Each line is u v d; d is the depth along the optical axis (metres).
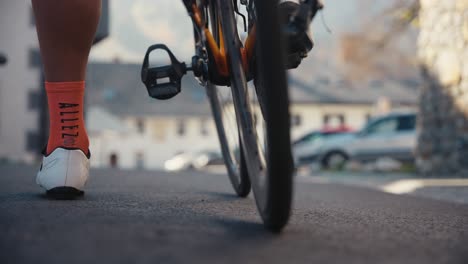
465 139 8.90
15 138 38.78
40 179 2.53
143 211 2.20
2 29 38.44
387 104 46.53
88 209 2.19
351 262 1.43
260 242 1.61
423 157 9.70
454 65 9.00
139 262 1.32
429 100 9.54
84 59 2.49
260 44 1.58
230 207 2.50
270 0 1.58
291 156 1.59
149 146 55.72
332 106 57.50
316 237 1.74
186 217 2.06
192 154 49.34
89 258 1.34
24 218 1.89
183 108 56.16
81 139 2.52
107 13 8.80
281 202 1.64
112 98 55.81
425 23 9.60
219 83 2.09
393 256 1.53
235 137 2.83
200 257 1.39
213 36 2.19
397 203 3.45
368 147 18.00
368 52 22.66
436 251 1.63
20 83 38.81
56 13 2.37
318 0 1.86
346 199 3.69
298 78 59.06
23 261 1.31
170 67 2.18
